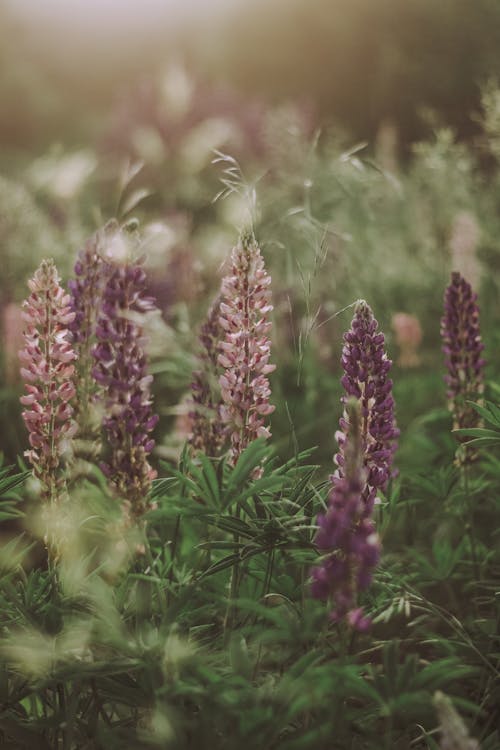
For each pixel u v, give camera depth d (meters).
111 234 2.62
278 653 2.43
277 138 6.70
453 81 17.88
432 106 18.12
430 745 2.34
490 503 3.86
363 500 2.34
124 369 2.35
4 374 4.88
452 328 3.29
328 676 1.88
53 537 2.50
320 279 4.66
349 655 2.48
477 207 6.85
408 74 18.48
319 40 21.19
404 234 7.20
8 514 2.71
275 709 1.90
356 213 5.68
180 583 2.60
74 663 2.17
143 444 2.43
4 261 5.85
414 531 3.58
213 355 2.87
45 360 2.47
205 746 1.97
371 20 20.12
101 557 2.84
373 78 19.84
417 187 7.38
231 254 2.55
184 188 7.95
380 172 3.94
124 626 2.23
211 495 2.32
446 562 3.17
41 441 2.49
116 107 16.31
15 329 4.52
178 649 2.11
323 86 21.09
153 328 2.38
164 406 4.99
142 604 2.32
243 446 2.55
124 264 2.35
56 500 2.51
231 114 14.20
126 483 2.38
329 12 20.86
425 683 1.93
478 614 3.10
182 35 27.27
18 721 2.37
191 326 4.48
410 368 5.59
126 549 2.45
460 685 2.86
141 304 2.36
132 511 2.40
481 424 3.29
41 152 26.28
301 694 1.90
